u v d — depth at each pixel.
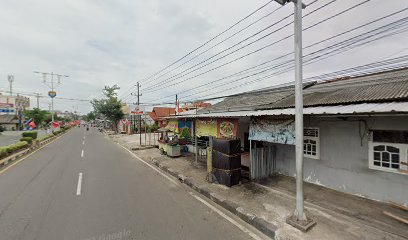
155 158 11.38
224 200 5.31
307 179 6.66
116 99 33.56
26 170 8.73
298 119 3.99
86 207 5.00
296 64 4.01
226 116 7.30
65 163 10.24
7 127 46.56
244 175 7.73
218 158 6.80
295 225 3.94
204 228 4.12
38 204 5.13
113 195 5.86
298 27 3.98
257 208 4.84
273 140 6.07
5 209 4.82
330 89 7.02
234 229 4.12
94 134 34.12
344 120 5.70
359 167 5.41
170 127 12.98
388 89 4.96
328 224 4.06
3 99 48.31
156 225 4.20
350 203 5.00
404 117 4.59
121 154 13.28
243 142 9.41
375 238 3.56
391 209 4.64
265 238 3.81
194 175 7.80
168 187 6.74
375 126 5.08
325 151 6.16
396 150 4.77
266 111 6.48
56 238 3.65
